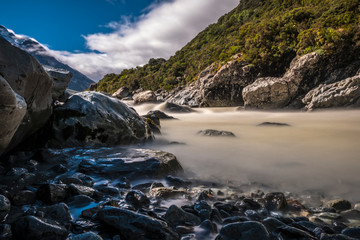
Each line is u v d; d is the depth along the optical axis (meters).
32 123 4.55
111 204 2.80
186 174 4.82
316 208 3.26
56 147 5.44
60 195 2.89
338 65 28.91
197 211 2.74
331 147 7.96
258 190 3.90
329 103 25.61
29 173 3.76
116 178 4.00
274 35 37.47
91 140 5.87
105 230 2.25
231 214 2.86
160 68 77.75
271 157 6.43
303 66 29.45
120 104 7.14
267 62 34.62
